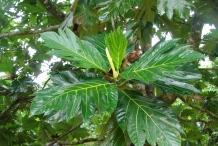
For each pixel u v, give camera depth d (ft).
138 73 4.75
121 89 5.61
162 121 5.12
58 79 5.60
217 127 11.05
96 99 4.72
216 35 8.04
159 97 9.02
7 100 11.36
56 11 9.93
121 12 6.86
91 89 4.84
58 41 5.24
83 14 8.39
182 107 11.56
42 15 12.81
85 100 4.69
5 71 9.81
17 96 9.57
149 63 4.86
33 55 12.43
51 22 11.12
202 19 9.73
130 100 5.40
